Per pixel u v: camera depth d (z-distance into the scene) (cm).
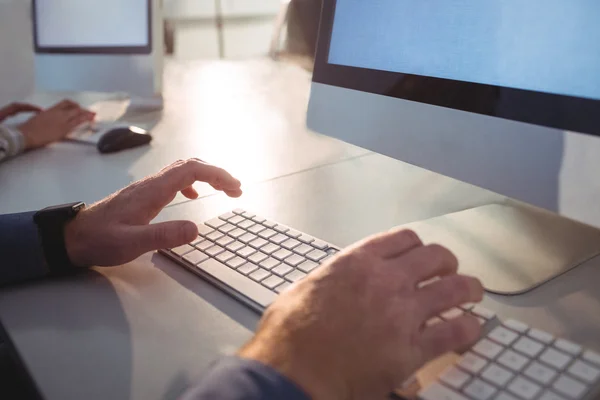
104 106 151
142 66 129
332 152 99
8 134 105
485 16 55
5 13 197
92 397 38
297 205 73
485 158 55
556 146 48
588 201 47
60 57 145
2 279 54
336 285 41
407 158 64
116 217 57
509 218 64
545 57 49
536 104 50
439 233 61
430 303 40
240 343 43
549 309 46
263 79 180
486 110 54
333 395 35
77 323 47
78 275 56
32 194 84
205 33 245
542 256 55
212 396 34
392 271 42
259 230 60
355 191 78
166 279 54
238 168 91
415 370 37
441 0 59
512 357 38
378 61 67
